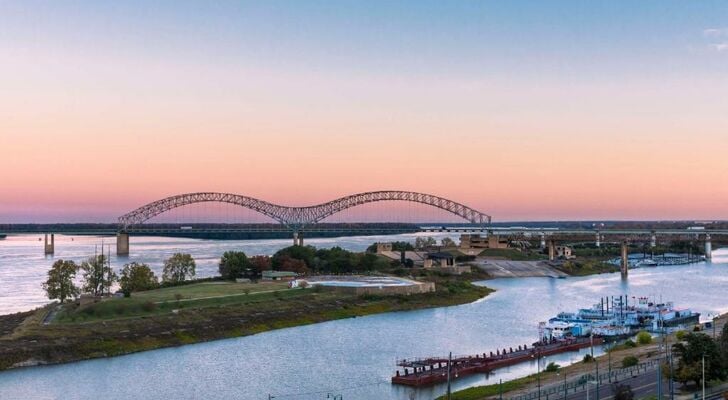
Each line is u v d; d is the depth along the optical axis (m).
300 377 144.00
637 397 113.38
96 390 133.00
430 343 182.00
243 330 195.62
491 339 188.38
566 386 123.25
